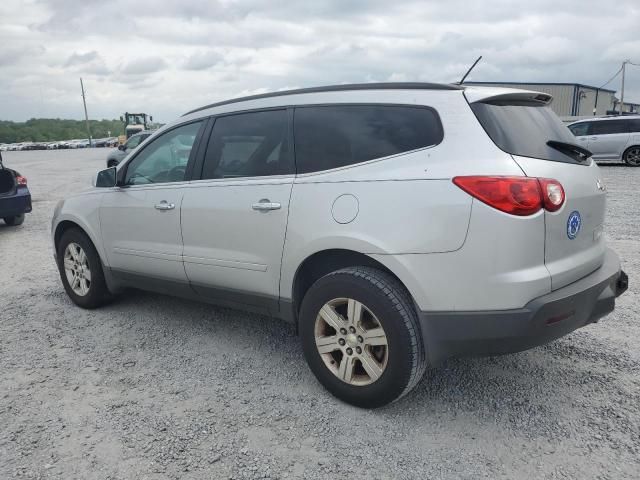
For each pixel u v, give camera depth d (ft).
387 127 10.23
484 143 9.22
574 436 9.49
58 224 16.67
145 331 14.66
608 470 8.58
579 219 9.82
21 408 10.73
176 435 9.73
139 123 131.95
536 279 8.89
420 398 10.87
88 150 194.08
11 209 30.50
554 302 8.95
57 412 10.56
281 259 11.16
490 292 8.94
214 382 11.71
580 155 10.59
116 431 9.88
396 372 9.70
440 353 9.59
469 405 10.59
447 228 9.07
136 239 14.30
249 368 12.36
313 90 11.50
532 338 9.00
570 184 9.56
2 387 11.60
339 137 10.73
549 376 11.65
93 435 9.77
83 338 14.25
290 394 11.14
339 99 10.98
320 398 10.96
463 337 9.26
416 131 9.89
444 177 9.18
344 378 10.50
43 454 9.23
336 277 10.24
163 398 11.05
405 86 10.41
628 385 11.18
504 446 9.27
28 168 88.12
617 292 10.94
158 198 13.57
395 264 9.51
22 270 21.65
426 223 9.23
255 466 8.86
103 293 16.19
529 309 8.85
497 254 8.82
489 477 8.50
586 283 9.68
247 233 11.69
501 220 8.75
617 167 57.93
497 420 10.05
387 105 10.35
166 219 13.39
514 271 8.86
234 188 12.00
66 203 16.43
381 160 10.03
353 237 9.93
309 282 11.62
